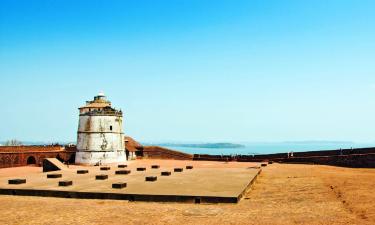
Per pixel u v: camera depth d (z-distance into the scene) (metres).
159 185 26.64
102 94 67.12
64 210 19.23
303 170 42.31
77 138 63.78
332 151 54.88
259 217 16.53
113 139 62.88
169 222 16.11
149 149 74.81
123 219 16.83
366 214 15.73
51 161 45.56
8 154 57.44
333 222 14.79
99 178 31.30
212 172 37.81
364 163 49.38
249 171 38.62
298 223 15.01
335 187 24.86
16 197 24.50
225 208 19.19
